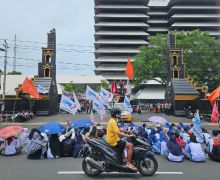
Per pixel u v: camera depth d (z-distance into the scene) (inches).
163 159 526.3
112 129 383.9
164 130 590.9
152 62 2472.9
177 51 2108.8
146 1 4505.4
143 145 401.4
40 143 518.0
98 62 4419.3
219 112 1587.1
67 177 384.5
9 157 536.7
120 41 4443.9
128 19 4520.2
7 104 1814.7
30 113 1658.5
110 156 382.6
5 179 370.9
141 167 394.0
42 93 1815.9
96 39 4544.8
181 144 557.0
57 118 1632.6
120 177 388.5
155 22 4690.0
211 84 2583.7
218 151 501.7
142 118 1701.5
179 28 4584.2
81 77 3582.7
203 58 2465.6
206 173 413.4
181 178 382.6
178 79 2031.3
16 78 3006.9
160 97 3540.8
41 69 2023.9
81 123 613.9
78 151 532.1
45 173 406.0
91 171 391.9
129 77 1471.5
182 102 1924.2
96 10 4480.8
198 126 584.4
